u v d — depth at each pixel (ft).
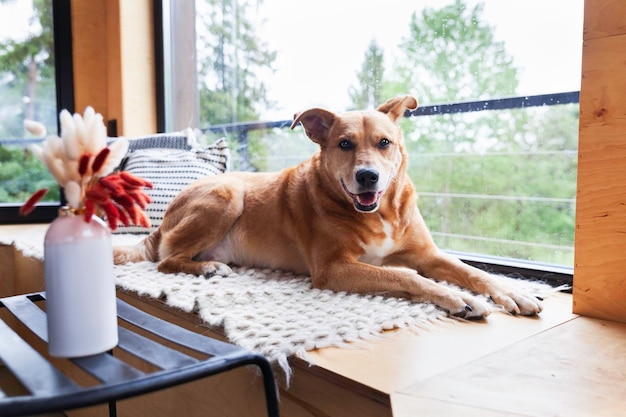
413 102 5.40
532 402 2.64
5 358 2.42
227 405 3.68
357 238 4.99
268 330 3.61
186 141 8.86
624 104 3.83
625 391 2.78
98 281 2.66
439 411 2.55
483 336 3.64
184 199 6.08
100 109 10.69
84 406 1.93
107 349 2.69
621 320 3.99
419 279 4.41
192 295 4.53
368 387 2.77
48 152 2.65
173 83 10.63
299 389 3.21
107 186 2.68
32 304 3.51
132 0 10.11
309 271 5.37
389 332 3.71
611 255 4.00
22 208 2.57
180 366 2.32
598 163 4.02
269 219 5.68
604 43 3.91
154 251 6.29
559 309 4.37
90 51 10.45
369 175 4.67
